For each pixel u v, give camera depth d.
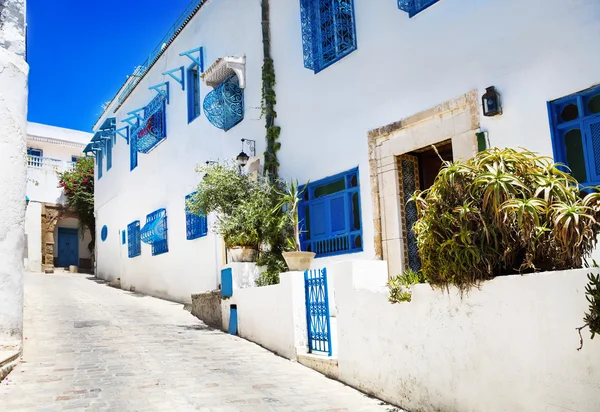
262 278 9.83
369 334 5.84
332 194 9.52
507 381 4.21
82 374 6.55
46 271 27.38
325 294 7.12
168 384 6.11
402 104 8.18
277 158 10.90
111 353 7.85
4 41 7.60
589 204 4.12
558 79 6.26
